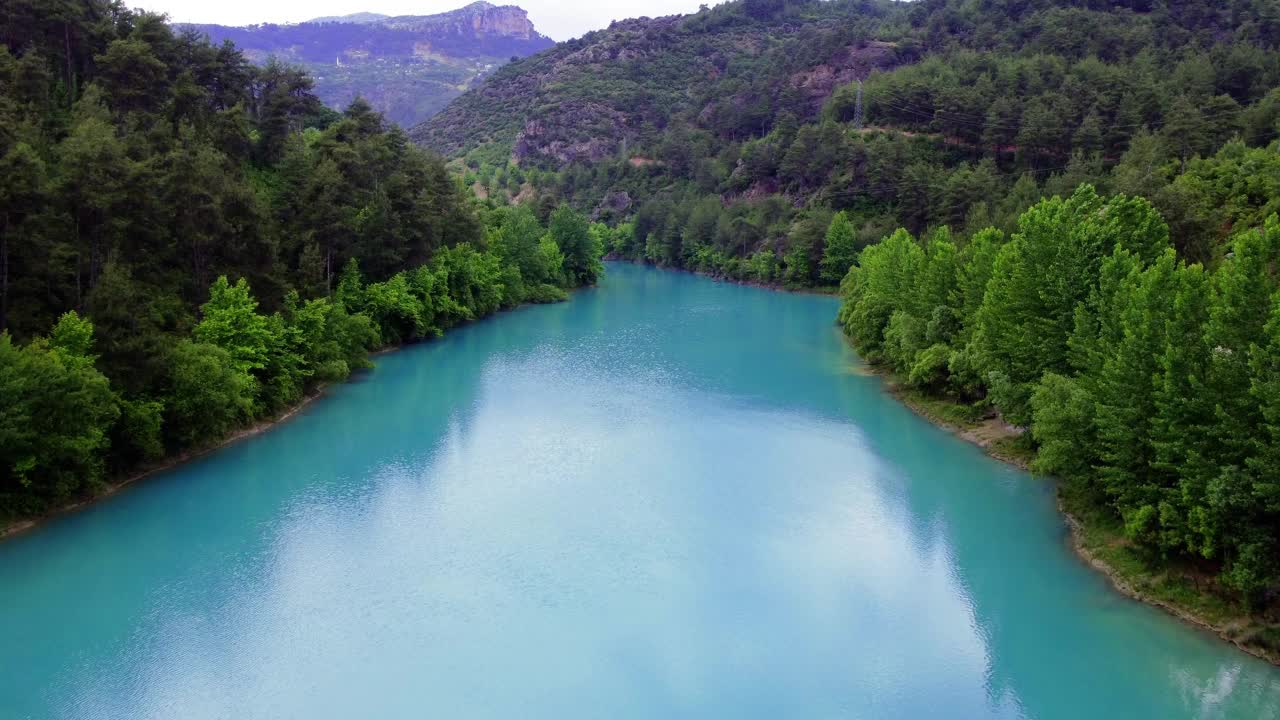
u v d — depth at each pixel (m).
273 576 42.88
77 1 83.44
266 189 87.75
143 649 36.66
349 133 101.81
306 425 66.94
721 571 43.62
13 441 42.56
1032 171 145.62
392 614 39.62
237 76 100.00
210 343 58.50
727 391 77.75
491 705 33.34
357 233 91.50
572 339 104.62
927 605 40.22
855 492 53.22
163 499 51.50
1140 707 32.69
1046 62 176.12
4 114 57.47
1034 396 47.78
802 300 144.88
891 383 79.81
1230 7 194.25
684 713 32.88
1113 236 54.50
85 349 48.78
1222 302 36.47
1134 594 39.12
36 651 36.34
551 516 50.16
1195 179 90.94
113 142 60.03
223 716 32.56
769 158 197.12
